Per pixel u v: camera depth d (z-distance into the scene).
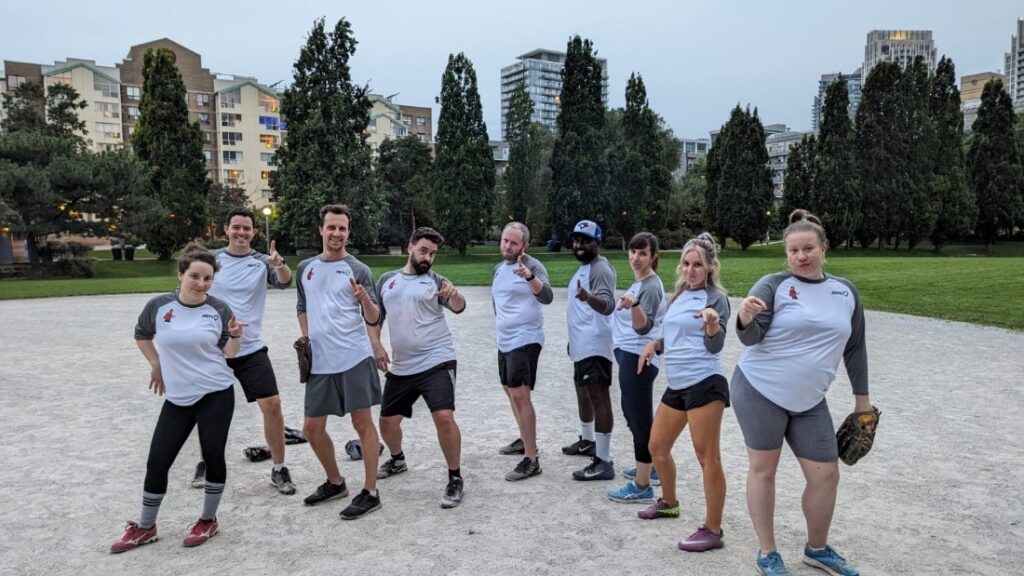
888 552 3.80
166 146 46.53
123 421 7.07
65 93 51.03
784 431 3.54
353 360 4.46
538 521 4.30
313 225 43.19
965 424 6.56
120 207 39.72
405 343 4.72
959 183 54.19
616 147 57.09
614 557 3.77
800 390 3.41
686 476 5.16
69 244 41.53
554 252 55.41
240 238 5.09
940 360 9.98
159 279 32.47
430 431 6.55
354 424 4.48
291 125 45.41
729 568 3.63
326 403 4.49
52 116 50.72
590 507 4.54
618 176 55.59
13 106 49.31
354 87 46.03
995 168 55.16
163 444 4.00
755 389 3.51
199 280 4.01
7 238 46.38
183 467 5.57
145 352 4.14
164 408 4.07
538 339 5.19
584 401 5.62
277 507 4.62
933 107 56.44
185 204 46.81
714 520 3.85
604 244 58.56
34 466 5.56
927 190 53.41
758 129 55.00
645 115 56.62
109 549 3.98
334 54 45.16
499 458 5.66
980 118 56.53
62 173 36.56
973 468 5.27
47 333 14.06
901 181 52.75
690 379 3.88
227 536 4.14
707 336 3.63
